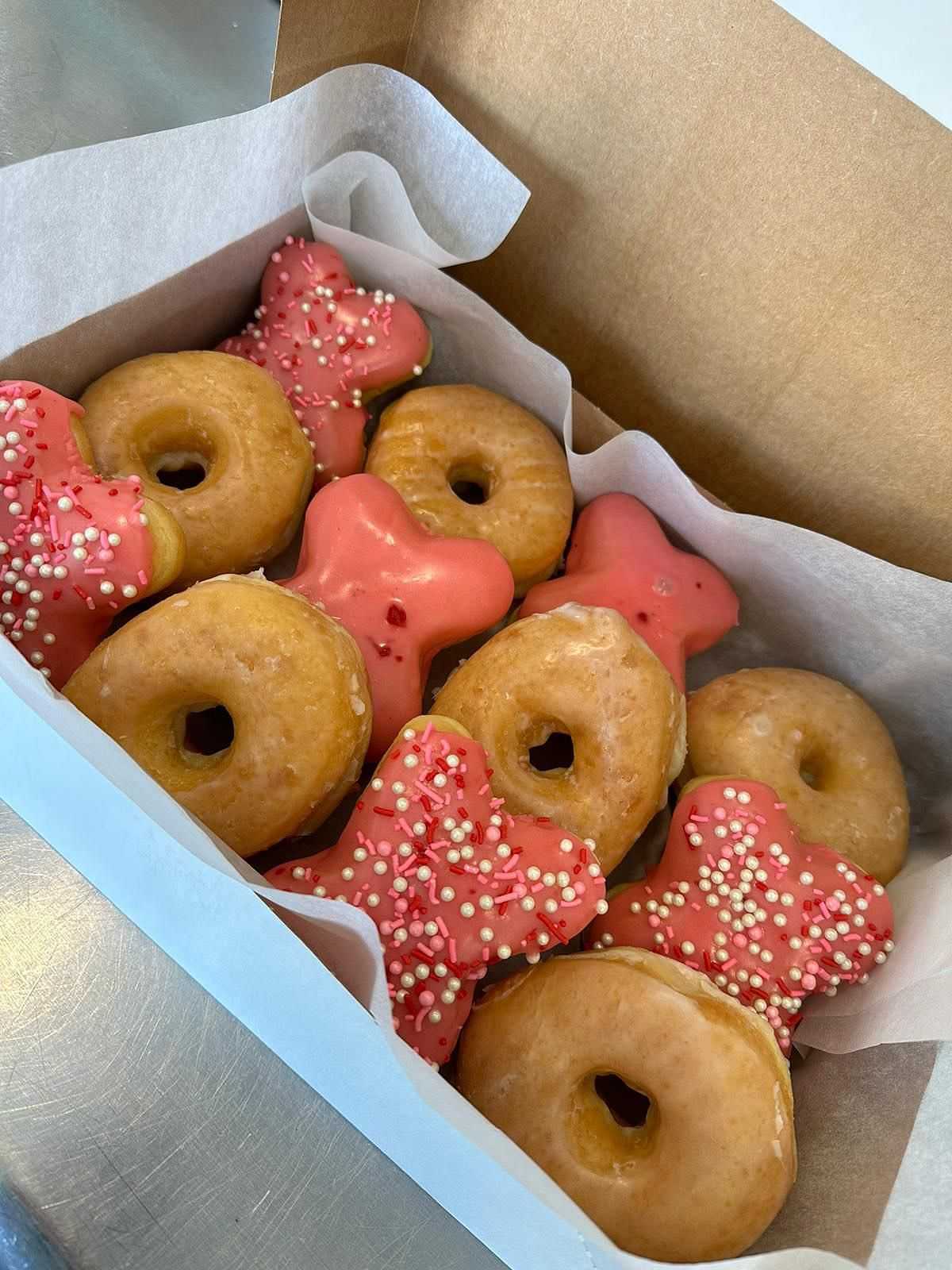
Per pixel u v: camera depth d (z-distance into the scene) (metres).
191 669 0.30
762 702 0.36
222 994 0.27
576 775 0.32
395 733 0.33
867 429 0.35
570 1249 0.24
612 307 0.38
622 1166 0.28
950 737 0.37
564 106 0.35
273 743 0.30
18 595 0.32
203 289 0.38
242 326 0.41
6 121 0.41
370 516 0.34
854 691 0.38
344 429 0.38
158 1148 0.27
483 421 0.38
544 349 0.41
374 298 0.39
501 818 0.30
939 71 0.27
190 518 0.34
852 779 0.36
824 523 0.38
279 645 0.30
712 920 0.32
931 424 0.33
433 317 0.40
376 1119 0.26
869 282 0.32
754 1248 0.28
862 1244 0.26
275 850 0.33
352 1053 0.25
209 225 0.36
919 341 0.32
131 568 0.31
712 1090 0.28
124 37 0.44
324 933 0.27
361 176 0.39
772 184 0.32
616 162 0.35
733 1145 0.27
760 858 0.32
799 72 0.30
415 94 0.37
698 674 0.40
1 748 0.27
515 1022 0.29
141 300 0.36
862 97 0.29
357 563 0.34
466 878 0.29
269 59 0.45
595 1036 0.28
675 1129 0.28
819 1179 0.29
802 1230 0.28
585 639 0.33
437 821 0.29
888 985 0.31
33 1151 0.27
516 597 0.39
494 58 0.36
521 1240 0.25
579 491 0.39
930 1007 0.28
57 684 0.32
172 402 0.35
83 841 0.27
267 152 0.36
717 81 0.31
